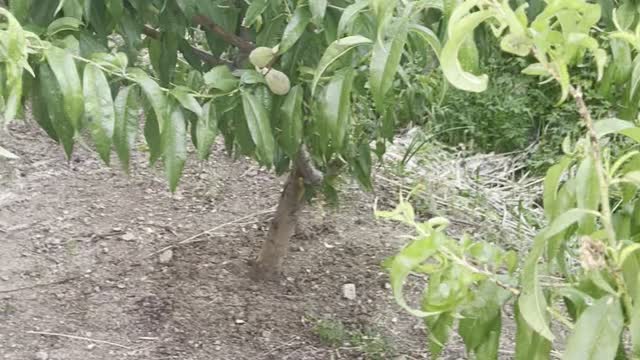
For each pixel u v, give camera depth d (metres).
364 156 2.65
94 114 1.49
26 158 4.02
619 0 1.95
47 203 3.68
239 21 2.17
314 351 2.87
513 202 4.04
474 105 4.53
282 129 1.79
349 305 3.12
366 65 1.73
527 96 4.57
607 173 1.08
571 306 1.30
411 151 4.22
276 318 3.02
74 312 3.01
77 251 3.35
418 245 1.13
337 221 3.67
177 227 3.55
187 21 2.00
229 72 1.77
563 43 1.02
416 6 1.40
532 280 1.04
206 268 3.26
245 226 3.58
